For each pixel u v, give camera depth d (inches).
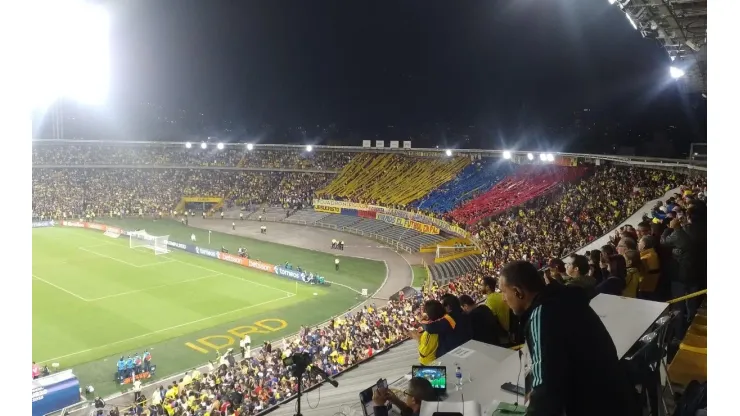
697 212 374.3
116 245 2384.4
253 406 844.6
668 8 591.2
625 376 168.2
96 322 1421.0
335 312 1530.5
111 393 1056.8
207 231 2746.1
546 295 170.6
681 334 328.5
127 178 3511.3
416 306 1285.7
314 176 3398.1
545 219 1694.1
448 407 191.5
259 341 1317.7
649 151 2529.5
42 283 1760.6
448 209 2374.5
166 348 1270.9
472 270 1625.2
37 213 2999.5
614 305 268.4
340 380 614.9
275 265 1959.9
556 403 149.3
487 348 274.2
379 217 2704.2
